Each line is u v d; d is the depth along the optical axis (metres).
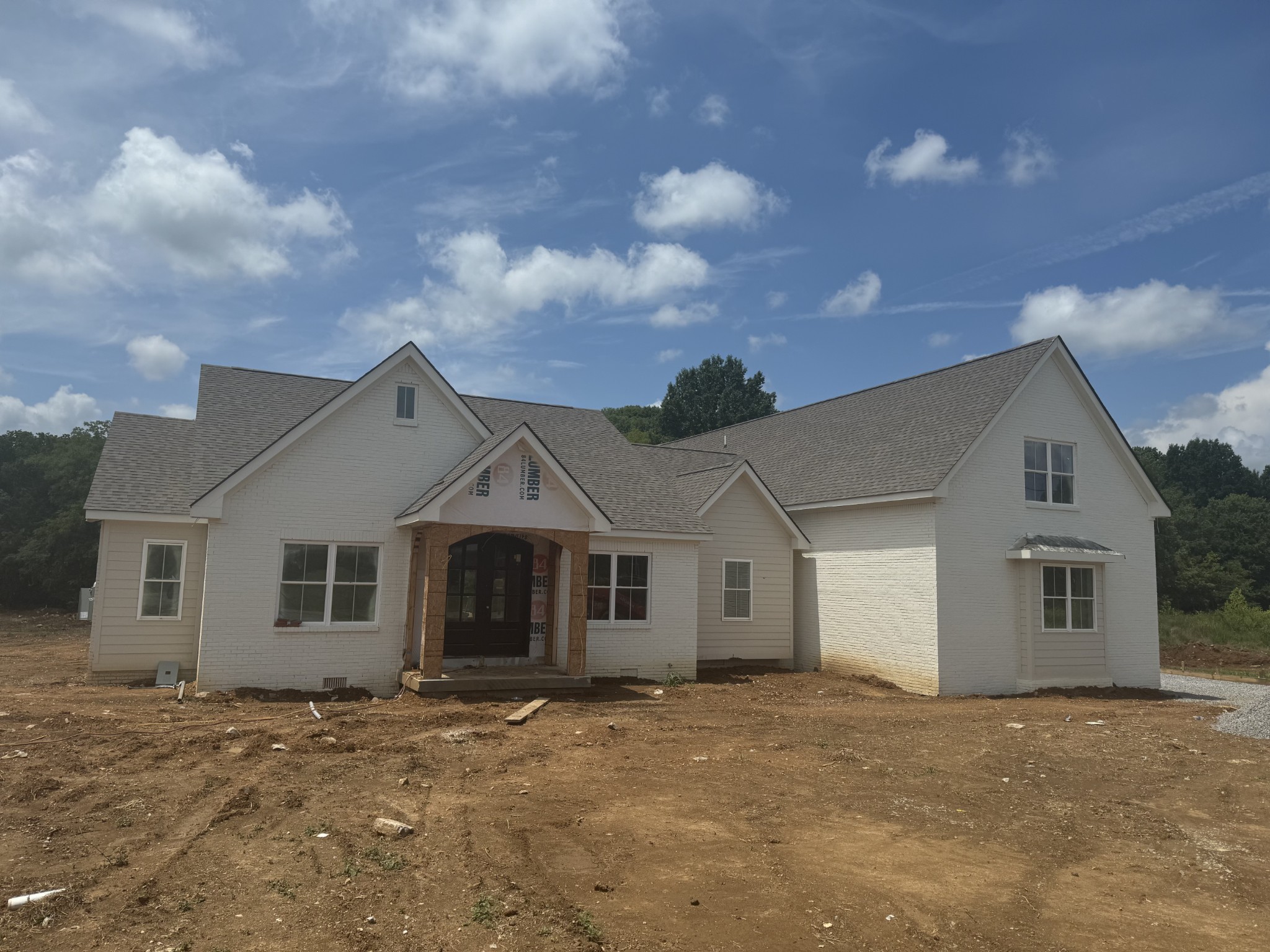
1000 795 9.23
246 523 15.01
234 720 12.10
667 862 6.67
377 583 15.95
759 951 5.15
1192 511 66.25
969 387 21.41
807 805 8.48
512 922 5.43
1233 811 8.88
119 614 16.66
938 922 5.68
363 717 12.48
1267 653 32.34
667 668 18.39
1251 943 5.52
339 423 15.91
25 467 47.72
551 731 11.85
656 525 18.17
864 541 20.50
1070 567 20.23
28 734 10.80
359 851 6.70
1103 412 21.02
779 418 29.36
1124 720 14.89
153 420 19.73
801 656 22.23
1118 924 5.78
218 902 5.68
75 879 6.01
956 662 18.42
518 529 15.71
